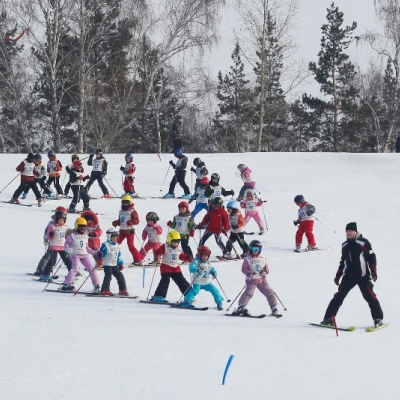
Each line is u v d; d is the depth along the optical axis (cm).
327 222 3459
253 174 4709
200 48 6881
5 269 2356
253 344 1627
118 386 1287
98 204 3594
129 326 1723
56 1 6425
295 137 10256
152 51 7100
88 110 7056
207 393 1276
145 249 2470
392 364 1538
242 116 9712
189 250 2408
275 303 1914
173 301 2038
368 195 4106
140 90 7412
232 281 2330
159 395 1252
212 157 5138
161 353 1509
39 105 7531
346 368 1488
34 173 3519
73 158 3359
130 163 3778
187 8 6794
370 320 1944
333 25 9088
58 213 2212
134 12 6688
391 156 4991
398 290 2345
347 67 9138
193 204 3709
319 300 2145
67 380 1307
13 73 6731
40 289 2098
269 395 1288
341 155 5050
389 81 9881
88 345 1543
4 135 7750
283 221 3466
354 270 1842
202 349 1560
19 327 1662
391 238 3203
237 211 2636
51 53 6512
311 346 1644
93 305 1928
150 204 3656
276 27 7612
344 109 9175
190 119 8894
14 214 3278
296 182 4472
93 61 7150
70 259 2170
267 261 2672
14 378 1304
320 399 1284
